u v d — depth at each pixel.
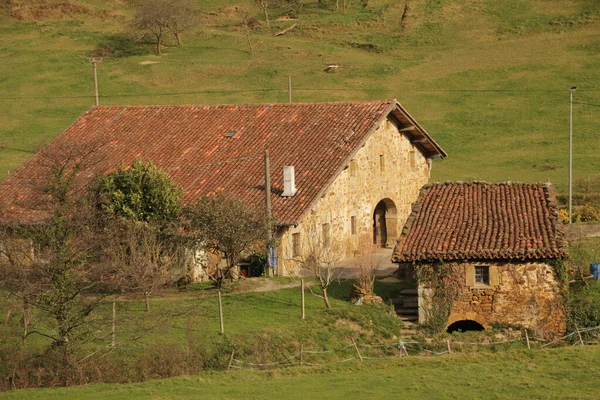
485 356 60.16
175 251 77.38
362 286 75.44
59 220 62.12
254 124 98.31
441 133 164.62
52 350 59.16
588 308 70.81
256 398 51.78
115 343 61.22
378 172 95.88
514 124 166.75
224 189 87.69
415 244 74.00
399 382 54.56
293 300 74.69
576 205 119.75
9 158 149.75
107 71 197.38
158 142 98.50
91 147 85.12
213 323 67.50
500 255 71.00
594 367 56.31
